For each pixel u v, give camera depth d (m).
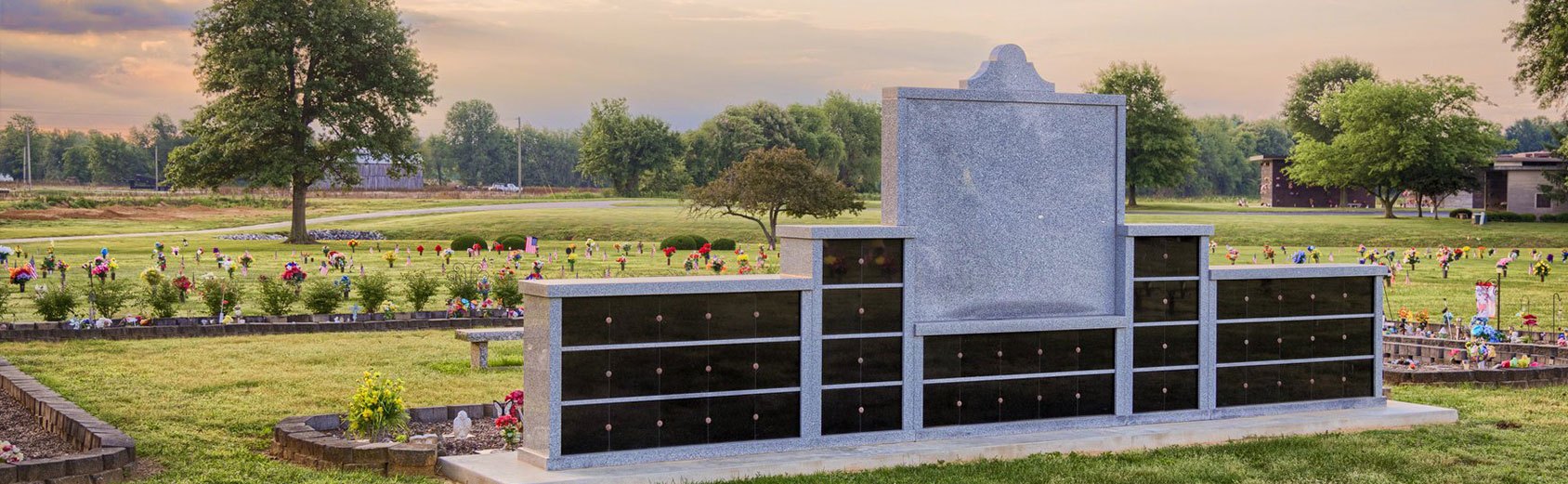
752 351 11.42
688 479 10.48
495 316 24.61
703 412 11.21
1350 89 89.06
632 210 84.12
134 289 31.33
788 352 11.58
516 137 189.38
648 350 10.96
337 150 65.75
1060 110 12.82
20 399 13.77
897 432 12.03
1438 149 81.06
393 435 12.09
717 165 131.12
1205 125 177.38
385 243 61.97
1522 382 16.67
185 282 27.55
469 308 24.39
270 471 10.70
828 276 11.74
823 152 140.25
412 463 10.86
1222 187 181.62
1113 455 11.92
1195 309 13.41
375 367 17.45
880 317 11.98
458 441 12.16
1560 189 77.00
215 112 65.31
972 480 10.70
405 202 98.50
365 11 67.44
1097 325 12.88
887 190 12.24
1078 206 12.94
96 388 14.95
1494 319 26.66
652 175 120.50
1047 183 12.77
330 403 14.13
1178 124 104.75
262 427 12.66
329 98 66.50
